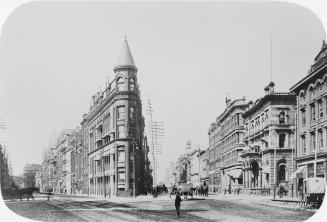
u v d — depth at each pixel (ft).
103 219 91.30
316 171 143.33
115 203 147.64
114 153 220.43
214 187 303.48
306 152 151.64
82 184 307.58
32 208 122.11
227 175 276.21
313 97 146.92
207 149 355.15
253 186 218.79
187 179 440.45
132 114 219.00
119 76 217.97
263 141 209.05
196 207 121.08
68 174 336.90
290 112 196.34
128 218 92.38
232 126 266.98
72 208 121.90
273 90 196.54
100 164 253.24
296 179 161.58
